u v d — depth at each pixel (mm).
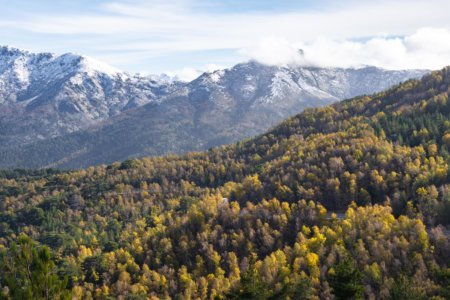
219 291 132625
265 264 134625
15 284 43938
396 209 174375
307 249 143875
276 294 69438
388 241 137875
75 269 153500
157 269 159000
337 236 148750
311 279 119500
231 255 152500
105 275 154125
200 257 157625
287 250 147125
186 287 140875
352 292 62812
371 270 121000
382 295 109312
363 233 146875
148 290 145125
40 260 45844
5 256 46188
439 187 174375
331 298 108438
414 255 131375
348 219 157375
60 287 45562
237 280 132625
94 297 142500
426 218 161000
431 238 141500
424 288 97562
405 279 87250
